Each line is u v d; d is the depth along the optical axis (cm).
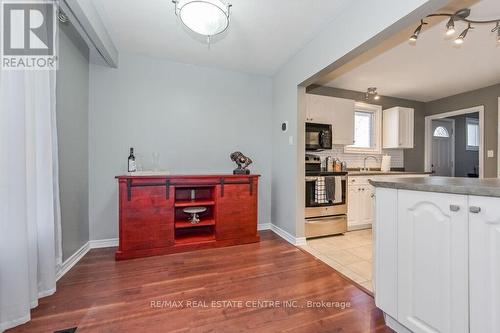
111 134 272
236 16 205
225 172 323
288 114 299
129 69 279
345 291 177
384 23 159
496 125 366
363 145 422
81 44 230
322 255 247
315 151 379
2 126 124
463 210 98
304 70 261
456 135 561
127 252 234
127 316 146
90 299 163
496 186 95
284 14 203
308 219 297
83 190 246
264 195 345
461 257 99
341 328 137
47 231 161
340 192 312
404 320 124
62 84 201
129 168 257
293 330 135
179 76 300
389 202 132
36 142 152
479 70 314
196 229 302
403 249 124
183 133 303
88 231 260
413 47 252
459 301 100
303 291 177
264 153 345
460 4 181
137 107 282
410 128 418
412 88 388
